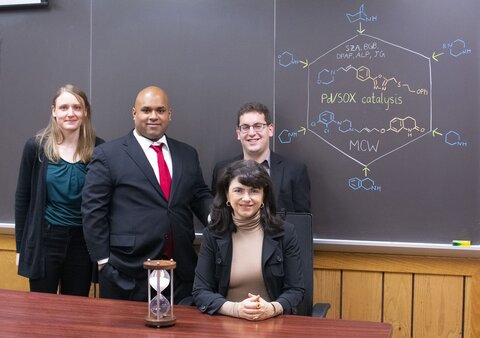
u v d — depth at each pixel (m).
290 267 2.00
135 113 2.55
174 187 2.51
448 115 2.59
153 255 2.46
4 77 3.05
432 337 2.64
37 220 2.60
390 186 2.65
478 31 2.55
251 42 2.78
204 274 1.99
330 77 2.70
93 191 2.47
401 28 2.62
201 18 2.83
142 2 2.88
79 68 2.96
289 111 2.74
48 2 2.99
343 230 2.71
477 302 2.59
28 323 1.72
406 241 2.64
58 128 2.65
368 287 2.70
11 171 3.05
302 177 2.62
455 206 2.59
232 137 2.81
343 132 2.69
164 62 2.87
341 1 2.67
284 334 1.64
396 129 2.64
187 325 1.73
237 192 1.95
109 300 2.00
